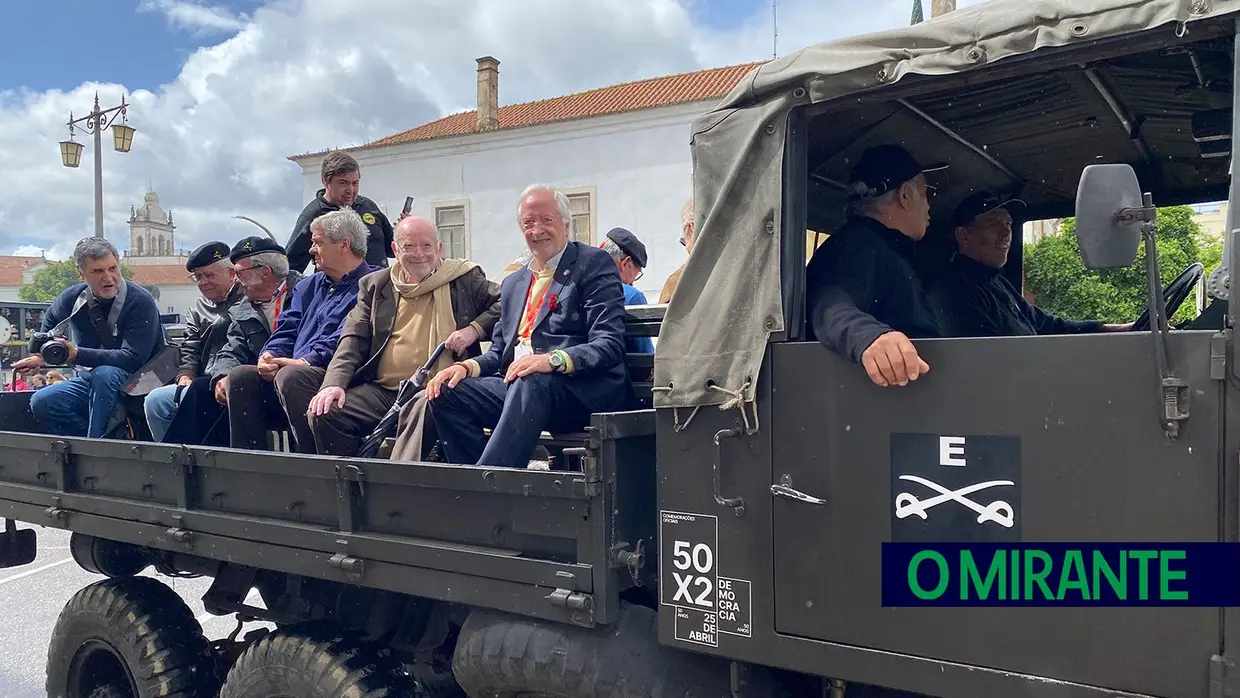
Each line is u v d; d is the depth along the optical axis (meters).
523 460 2.86
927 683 1.91
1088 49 1.77
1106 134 2.84
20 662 5.77
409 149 24.53
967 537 1.87
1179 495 1.65
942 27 1.92
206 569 3.94
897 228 2.56
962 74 1.90
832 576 2.03
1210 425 1.62
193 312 5.07
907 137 2.79
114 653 3.80
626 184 21.73
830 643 2.04
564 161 22.44
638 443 2.40
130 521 3.47
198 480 3.29
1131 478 1.70
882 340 1.92
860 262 2.38
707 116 2.28
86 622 3.85
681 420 2.26
